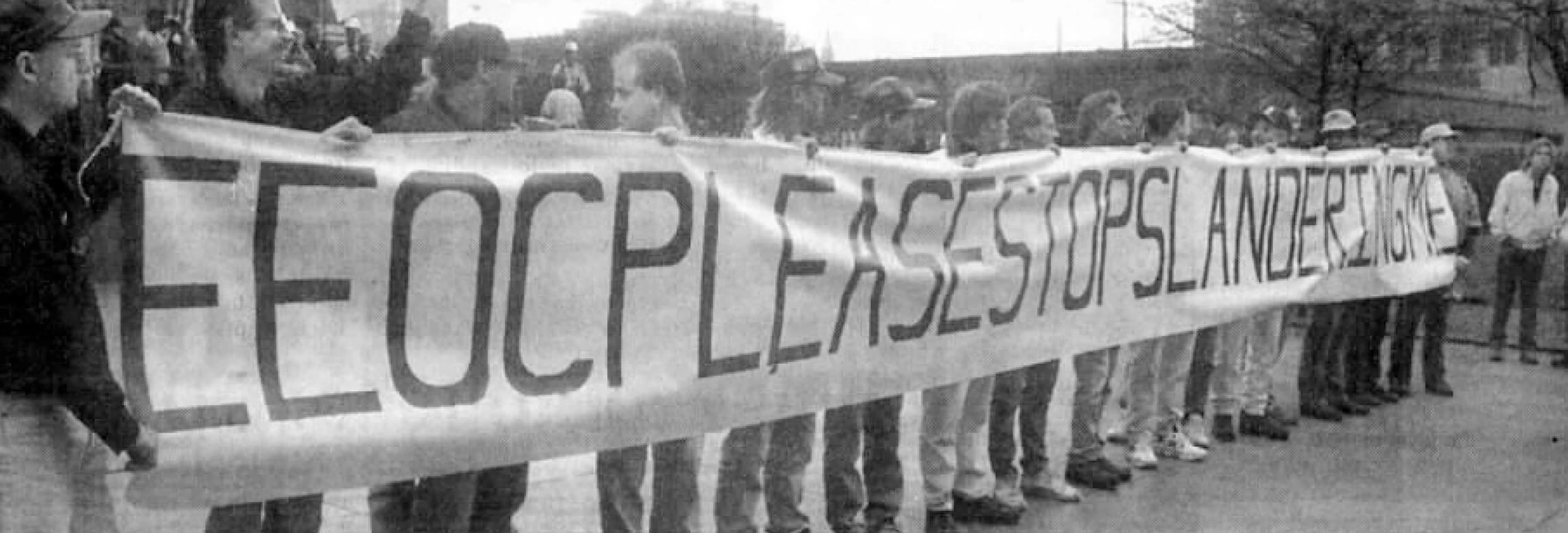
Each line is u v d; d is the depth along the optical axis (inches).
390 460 134.6
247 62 136.9
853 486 200.4
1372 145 380.8
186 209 120.1
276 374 126.4
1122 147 251.1
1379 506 242.1
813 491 234.1
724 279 167.5
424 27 167.6
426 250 136.9
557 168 147.6
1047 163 224.1
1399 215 337.1
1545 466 280.1
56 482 111.7
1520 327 441.4
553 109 225.5
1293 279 297.3
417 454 136.6
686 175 161.3
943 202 201.9
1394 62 572.7
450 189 138.1
